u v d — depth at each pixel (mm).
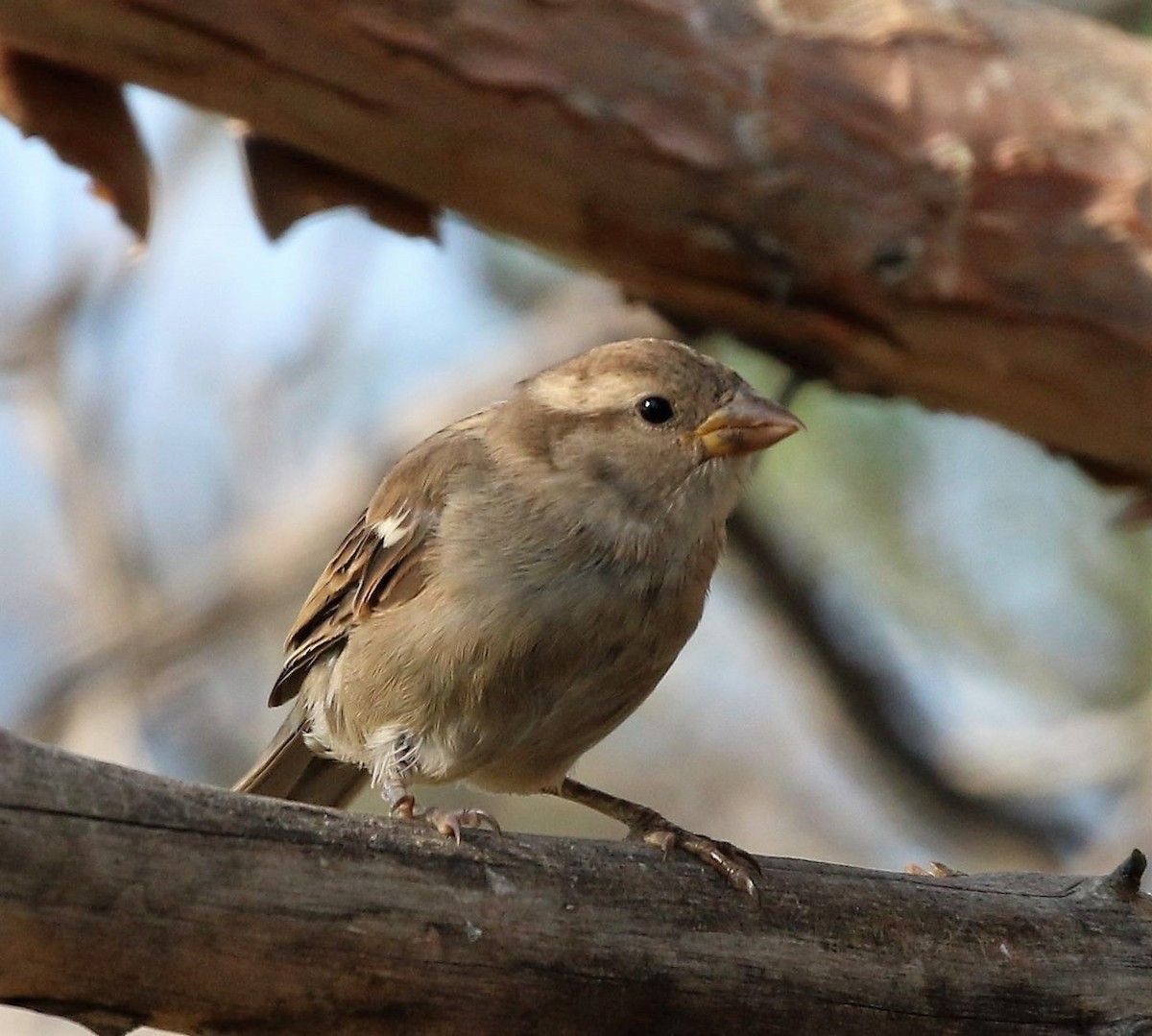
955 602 15672
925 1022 7914
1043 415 10906
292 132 9906
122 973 6922
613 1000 7570
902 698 15312
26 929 6762
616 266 10531
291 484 16703
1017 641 15766
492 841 7574
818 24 10258
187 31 9312
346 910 7172
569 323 15578
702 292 10562
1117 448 11031
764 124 10039
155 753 16266
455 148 9914
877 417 15344
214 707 16828
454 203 10297
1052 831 15500
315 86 9586
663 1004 7645
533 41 9672
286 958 7098
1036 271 10281
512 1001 7426
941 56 10336
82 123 10203
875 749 15320
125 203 10445
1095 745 14914
